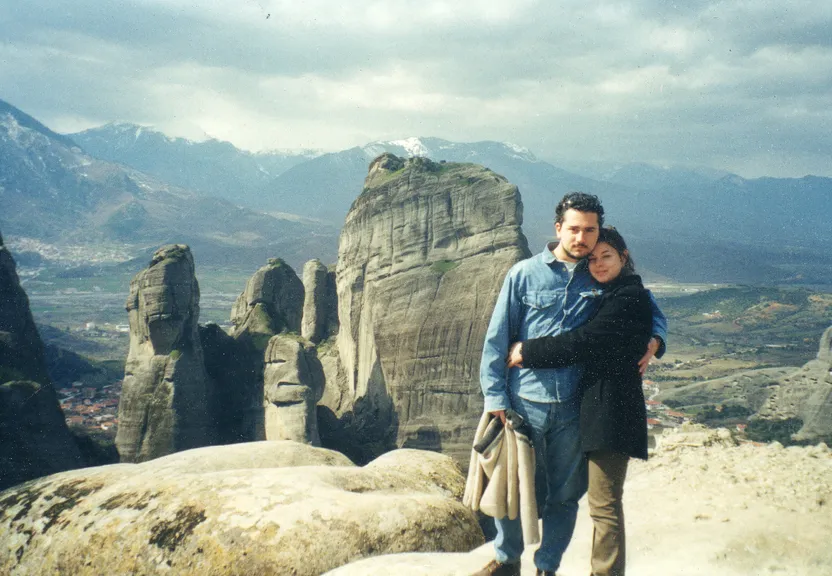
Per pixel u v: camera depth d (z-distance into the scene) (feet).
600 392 18.06
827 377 428.56
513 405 19.16
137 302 256.11
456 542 24.59
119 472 28.25
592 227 18.48
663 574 22.76
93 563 23.68
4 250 242.17
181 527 23.59
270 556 22.38
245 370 288.71
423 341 317.42
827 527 24.39
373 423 316.40
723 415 566.77
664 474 32.32
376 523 23.68
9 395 204.44
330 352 366.43
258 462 30.71
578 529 28.94
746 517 25.89
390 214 341.00
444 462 34.58
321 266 388.16
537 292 18.90
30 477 202.08
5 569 24.73
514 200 328.70
